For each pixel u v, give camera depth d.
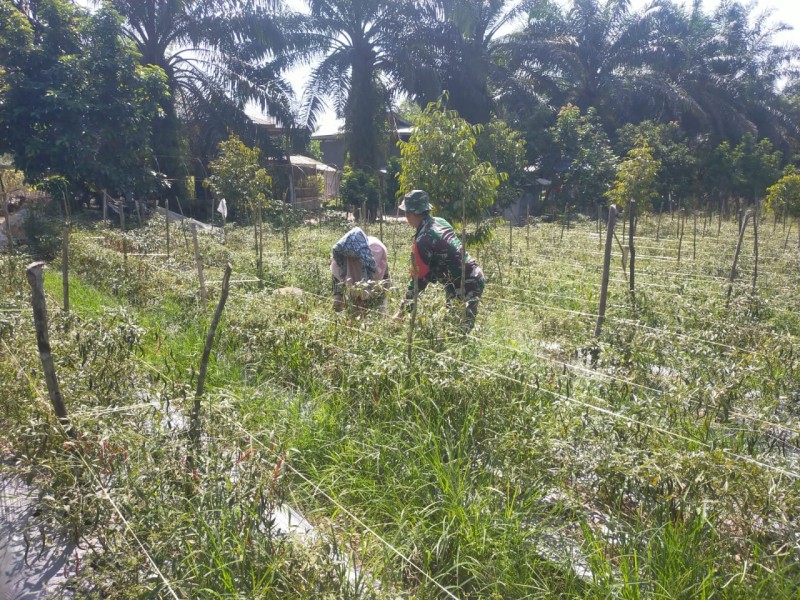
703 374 4.60
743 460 3.15
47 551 3.11
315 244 14.45
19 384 3.89
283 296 6.53
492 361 5.13
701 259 12.80
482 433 4.03
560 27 34.78
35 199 19.53
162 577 2.53
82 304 7.80
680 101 34.25
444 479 3.44
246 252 12.48
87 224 16.23
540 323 6.87
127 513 2.82
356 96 26.59
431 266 6.01
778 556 2.78
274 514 3.34
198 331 6.29
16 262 8.48
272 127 31.84
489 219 9.01
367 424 4.19
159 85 19.45
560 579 2.98
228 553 2.73
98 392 3.94
